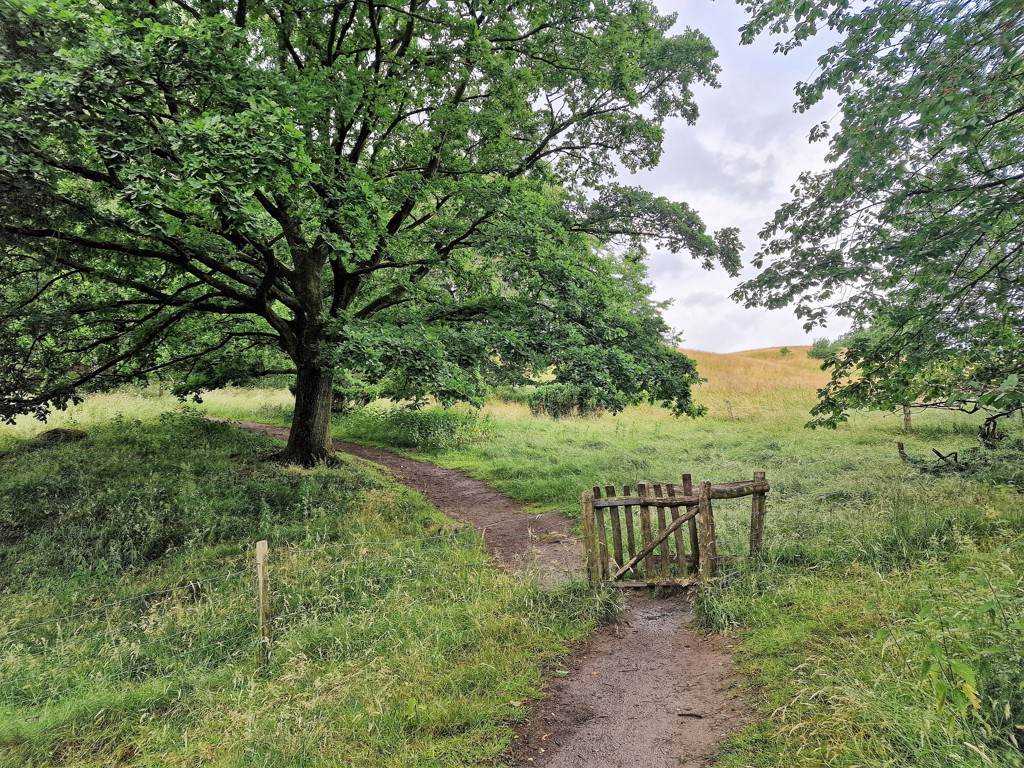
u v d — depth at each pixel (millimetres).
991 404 4941
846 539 6043
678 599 5828
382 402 24141
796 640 4281
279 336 12852
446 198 12055
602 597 5648
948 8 5066
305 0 9648
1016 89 5375
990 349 7160
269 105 7004
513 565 7316
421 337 9766
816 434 16766
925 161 6922
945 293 7473
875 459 11469
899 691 3111
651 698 4070
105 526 8555
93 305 10680
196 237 8945
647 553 6035
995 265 6867
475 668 4477
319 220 9062
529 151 14273
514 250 10633
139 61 6676
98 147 6605
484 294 12734
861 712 3064
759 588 5469
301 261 11883
